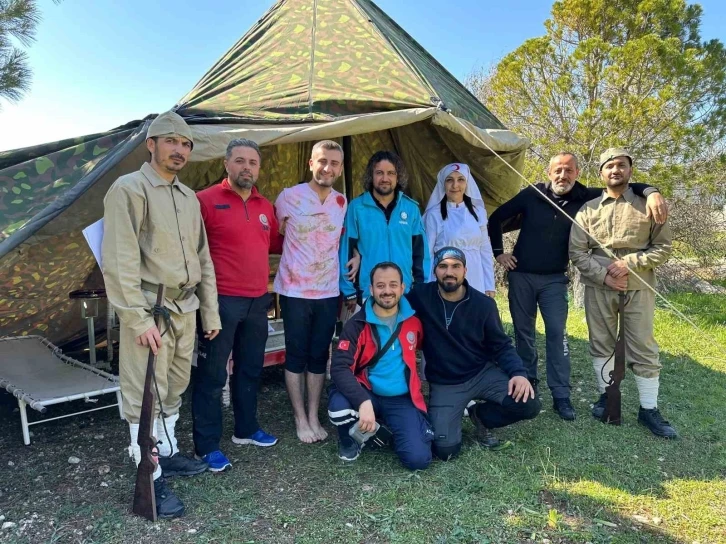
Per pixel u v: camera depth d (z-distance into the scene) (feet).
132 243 7.93
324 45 14.21
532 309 13.10
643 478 9.52
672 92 27.25
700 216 34.47
